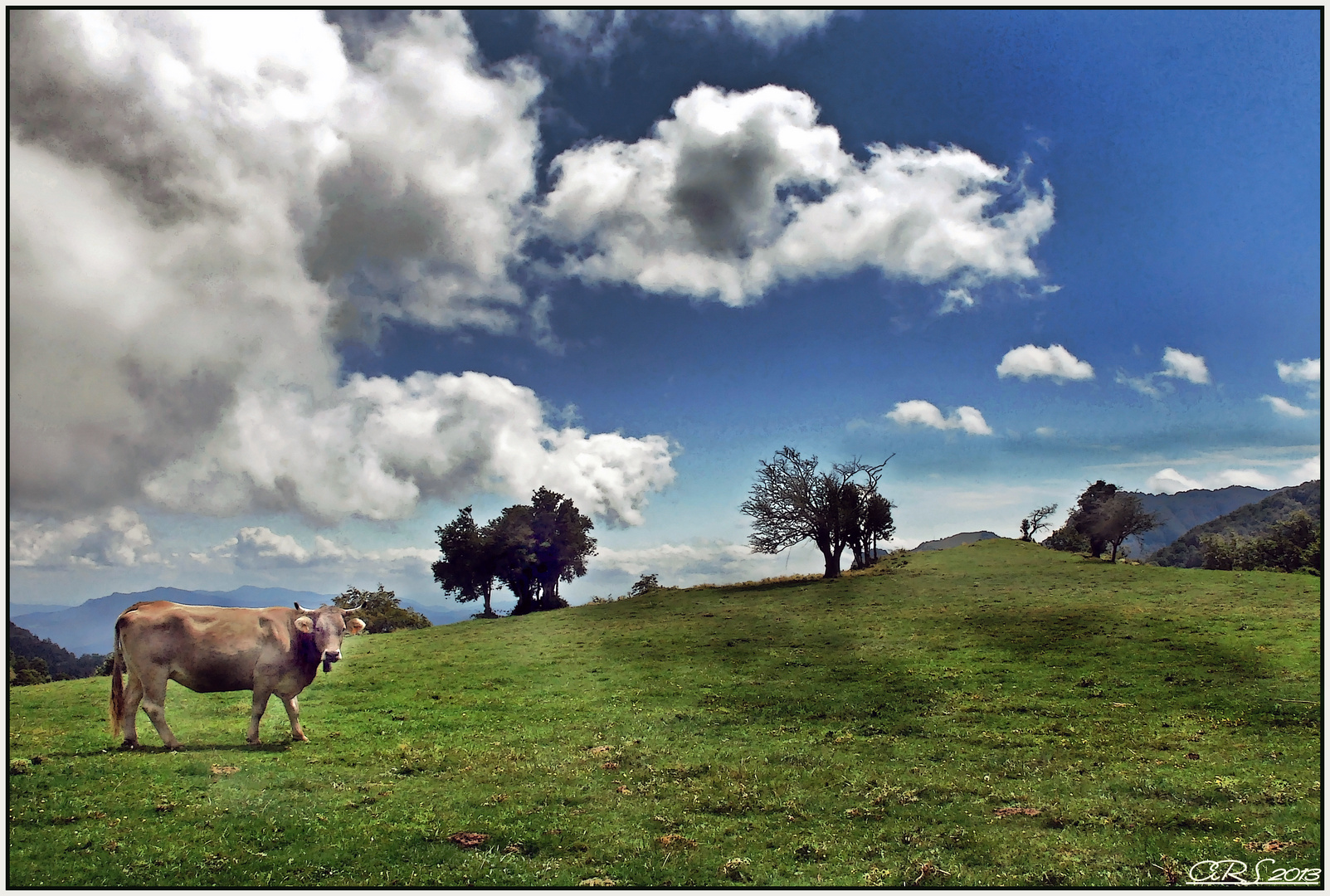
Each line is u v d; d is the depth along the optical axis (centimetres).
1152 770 1881
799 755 2102
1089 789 1764
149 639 1952
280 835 1478
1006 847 1460
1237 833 1496
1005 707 2602
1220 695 2562
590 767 1989
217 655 2011
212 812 1549
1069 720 2397
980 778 1873
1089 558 8025
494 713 2703
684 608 5853
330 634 2089
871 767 1981
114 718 1952
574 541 9106
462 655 4178
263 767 1848
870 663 3456
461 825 1570
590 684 3250
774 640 4178
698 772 1955
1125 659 3219
